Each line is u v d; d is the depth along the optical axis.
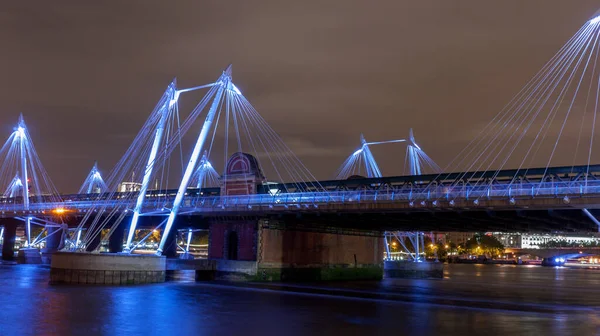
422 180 73.88
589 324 44.09
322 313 47.66
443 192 61.41
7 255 124.00
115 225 73.56
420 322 43.69
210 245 81.56
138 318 41.91
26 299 50.72
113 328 37.72
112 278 64.75
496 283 104.75
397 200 64.19
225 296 57.69
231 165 84.50
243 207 76.31
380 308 52.31
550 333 39.25
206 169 117.69
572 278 139.88
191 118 72.69
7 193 159.50
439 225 78.12
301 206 71.00
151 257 68.06
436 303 58.47
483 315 48.69
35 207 111.00
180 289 62.44
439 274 115.94
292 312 47.72
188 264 74.19
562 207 54.53
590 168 59.88
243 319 43.09
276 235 79.81
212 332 37.41
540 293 80.50
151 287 63.62
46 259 108.88
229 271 76.25
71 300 50.56
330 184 81.38
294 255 82.00
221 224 81.12
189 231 117.88
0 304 47.56
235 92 76.50
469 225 75.62
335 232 89.19
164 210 78.00
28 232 113.31
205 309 47.66
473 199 59.09
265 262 77.88
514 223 71.31
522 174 65.75
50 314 42.66
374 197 65.94
